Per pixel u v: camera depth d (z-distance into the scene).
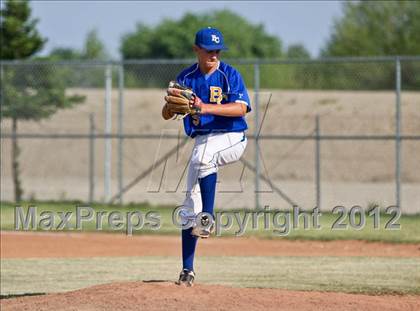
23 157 85.31
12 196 66.12
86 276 34.78
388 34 126.56
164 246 44.53
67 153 87.31
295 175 80.75
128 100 106.12
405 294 29.17
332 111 91.31
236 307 21.41
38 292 30.72
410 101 93.44
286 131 86.12
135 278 34.03
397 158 51.19
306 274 34.78
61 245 44.34
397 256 40.44
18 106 62.97
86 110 98.19
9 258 40.12
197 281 32.91
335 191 69.12
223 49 23.28
